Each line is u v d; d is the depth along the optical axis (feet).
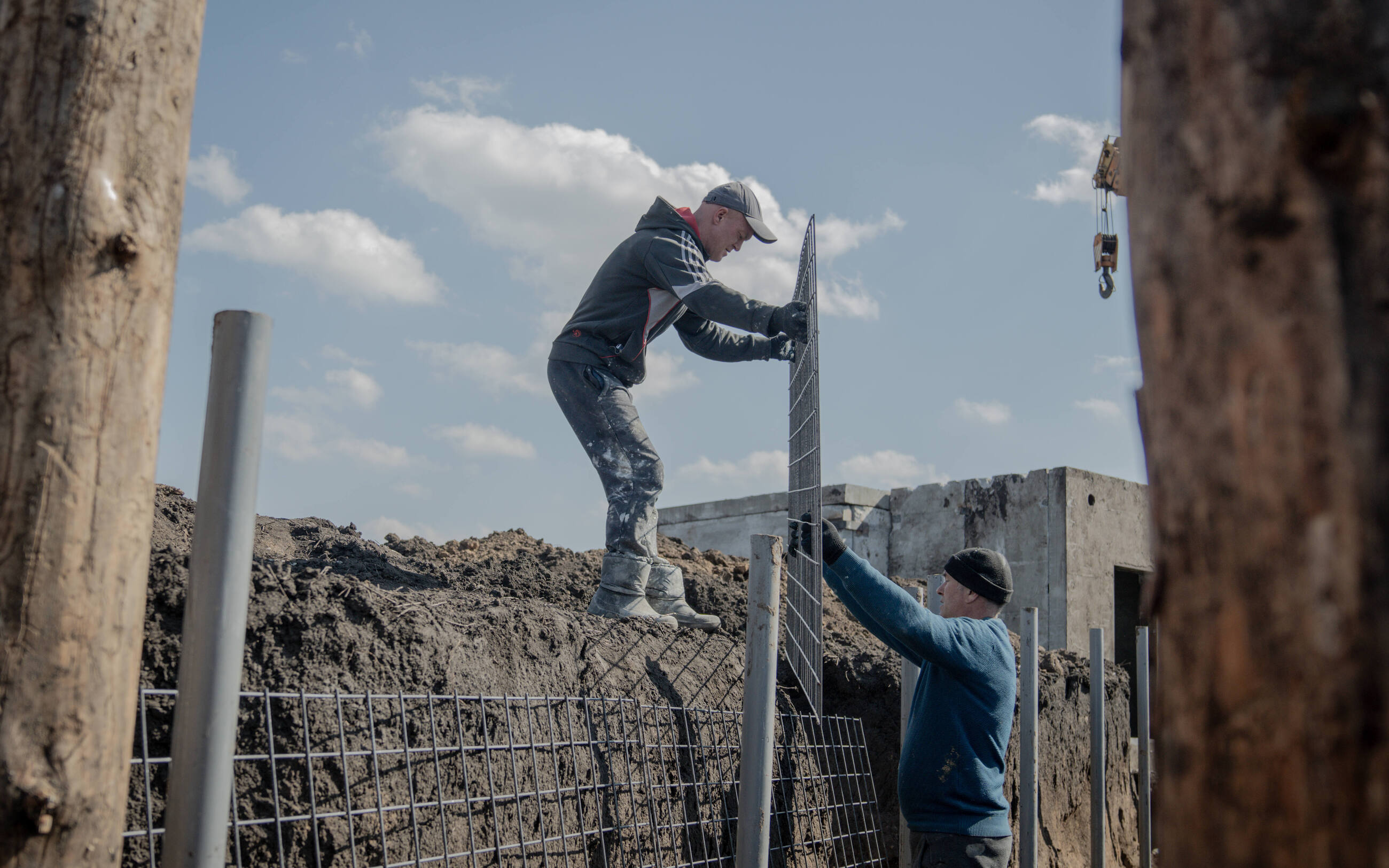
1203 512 2.94
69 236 4.13
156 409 4.49
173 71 4.59
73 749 4.01
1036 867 15.71
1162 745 3.13
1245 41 2.95
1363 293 2.71
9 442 4.00
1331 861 2.59
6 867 3.86
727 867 10.95
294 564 11.36
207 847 4.62
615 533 12.42
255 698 7.69
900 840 12.69
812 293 12.10
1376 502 2.62
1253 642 2.78
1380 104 2.77
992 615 10.96
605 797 9.84
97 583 4.14
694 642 12.48
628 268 12.60
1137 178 3.31
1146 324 3.23
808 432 12.73
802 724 12.53
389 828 8.03
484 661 9.52
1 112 4.18
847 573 9.68
